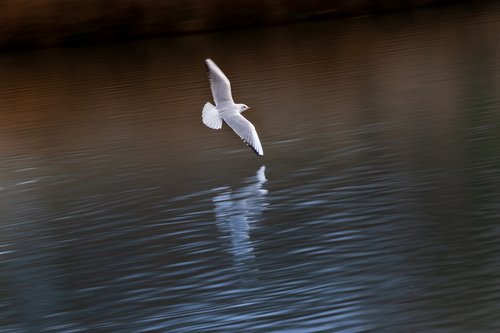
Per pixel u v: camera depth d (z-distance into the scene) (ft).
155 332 39.75
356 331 37.76
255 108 85.66
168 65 116.88
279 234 50.29
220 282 44.19
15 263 50.16
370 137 69.51
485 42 109.70
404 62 102.22
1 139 82.43
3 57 140.87
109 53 134.92
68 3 148.77
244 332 38.68
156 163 68.03
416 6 151.53
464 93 82.02
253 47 125.70
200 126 79.05
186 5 149.38
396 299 40.34
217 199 57.62
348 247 47.21
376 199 54.49
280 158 66.08
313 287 42.50
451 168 58.90
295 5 149.28
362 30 131.95
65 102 97.91
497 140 64.39
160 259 48.24
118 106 92.68
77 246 51.75
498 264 42.83
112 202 59.16
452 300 39.60
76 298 44.42
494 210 50.06
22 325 42.09
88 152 74.02
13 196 63.21
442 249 45.50
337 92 89.04
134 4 149.38
